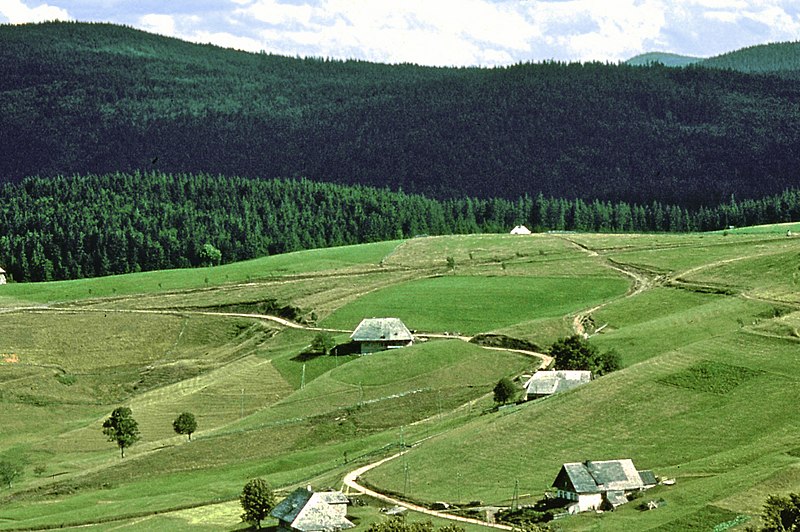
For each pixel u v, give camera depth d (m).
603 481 159.25
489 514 159.88
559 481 161.88
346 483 186.50
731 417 186.88
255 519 168.88
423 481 181.00
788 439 174.12
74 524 184.50
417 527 140.12
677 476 165.25
